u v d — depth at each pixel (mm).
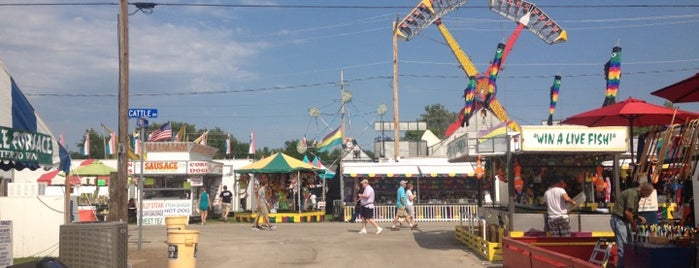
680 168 10102
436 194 31562
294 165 28391
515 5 33938
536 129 12945
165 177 29312
